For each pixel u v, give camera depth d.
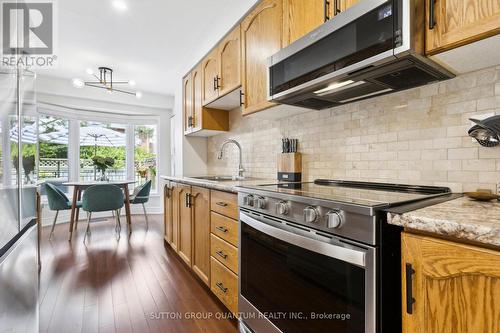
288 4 1.54
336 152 1.68
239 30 2.05
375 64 1.02
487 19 0.80
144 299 1.88
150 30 2.62
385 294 0.79
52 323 1.59
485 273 0.57
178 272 2.35
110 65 3.54
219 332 1.53
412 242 0.70
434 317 0.66
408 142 1.31
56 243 3.21
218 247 1.77
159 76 3.99
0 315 0.91
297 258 1.09
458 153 1.14
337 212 0.88
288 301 1.13
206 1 2.14
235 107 2.78
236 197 1.56
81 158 4.77
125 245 3.14
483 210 0.75
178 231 2.59
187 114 3.17
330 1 1.28
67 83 4.23
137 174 5.31
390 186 1.35
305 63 1.31
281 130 2.16
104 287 2.06
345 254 0.86
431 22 0.92
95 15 2.36
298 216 1.06
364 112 1.52
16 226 1.12
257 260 1.34
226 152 2.98
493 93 1.05
